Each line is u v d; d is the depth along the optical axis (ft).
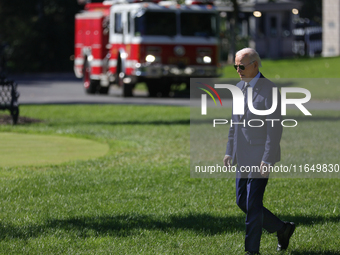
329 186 94.63
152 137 147.84
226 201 83.61
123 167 108.78
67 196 85.46
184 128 164.96
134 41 269.85
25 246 61.62
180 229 69.10
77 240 64.08
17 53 644.27
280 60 437.17
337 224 71.87
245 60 56.08
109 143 137.69
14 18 653.30
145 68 269.64
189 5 274.77
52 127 164.14
